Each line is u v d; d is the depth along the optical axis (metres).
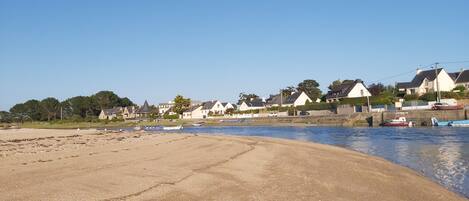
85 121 150.88
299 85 167.00
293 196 14.45
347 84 122.12
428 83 99.31
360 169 21.53
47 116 190.62
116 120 148.88
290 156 25.84
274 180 17.25
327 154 28.05
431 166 23.88
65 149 30.48
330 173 19.66
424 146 35.03
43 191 14.22
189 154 25.88
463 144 35.38
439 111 67.69
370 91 117.06
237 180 16.95
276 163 22.39
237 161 22.55
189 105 167.12
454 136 44.06
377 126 71.44
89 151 28.14
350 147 36.94
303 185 16.39
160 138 42.59
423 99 88.19
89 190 14.48
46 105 190.75
